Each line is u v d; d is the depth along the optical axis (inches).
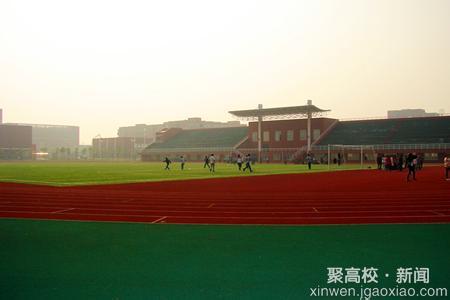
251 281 257.1
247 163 1827.0
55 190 872.9
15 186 981.2
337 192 824.9
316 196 746.2
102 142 7234.3
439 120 3545.8
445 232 401.4
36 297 232.1
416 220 475.2
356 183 1093.1
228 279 260.8
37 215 523.5
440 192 813.2
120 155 6914.4
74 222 469.1
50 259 307.0
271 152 3971.5
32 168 2244.1
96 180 1207.6
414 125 3577.8
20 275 269.3
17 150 6461.6
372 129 3722.9
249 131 4256.9
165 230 418.9
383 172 1808.6
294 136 3971.5
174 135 5118.1
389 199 690.8
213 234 397.1
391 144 3326.8
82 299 229.3
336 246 343.9
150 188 933.2
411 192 815.7
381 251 326.6
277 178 1343.5
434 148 3100.4
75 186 986.7
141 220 483.2
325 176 1482.5
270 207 596.1
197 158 4387.3
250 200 684.1
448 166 1289.4
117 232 408.2
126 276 266.8
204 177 1386.6
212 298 230.5
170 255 317.7
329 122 3932.1
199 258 308.8
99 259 306.7
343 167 2536.9
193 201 672.4
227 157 3909.9
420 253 319.6
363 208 580.4
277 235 391.2
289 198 714.2
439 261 297.6
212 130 4940.9
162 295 234.8
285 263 295.0
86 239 375.6
